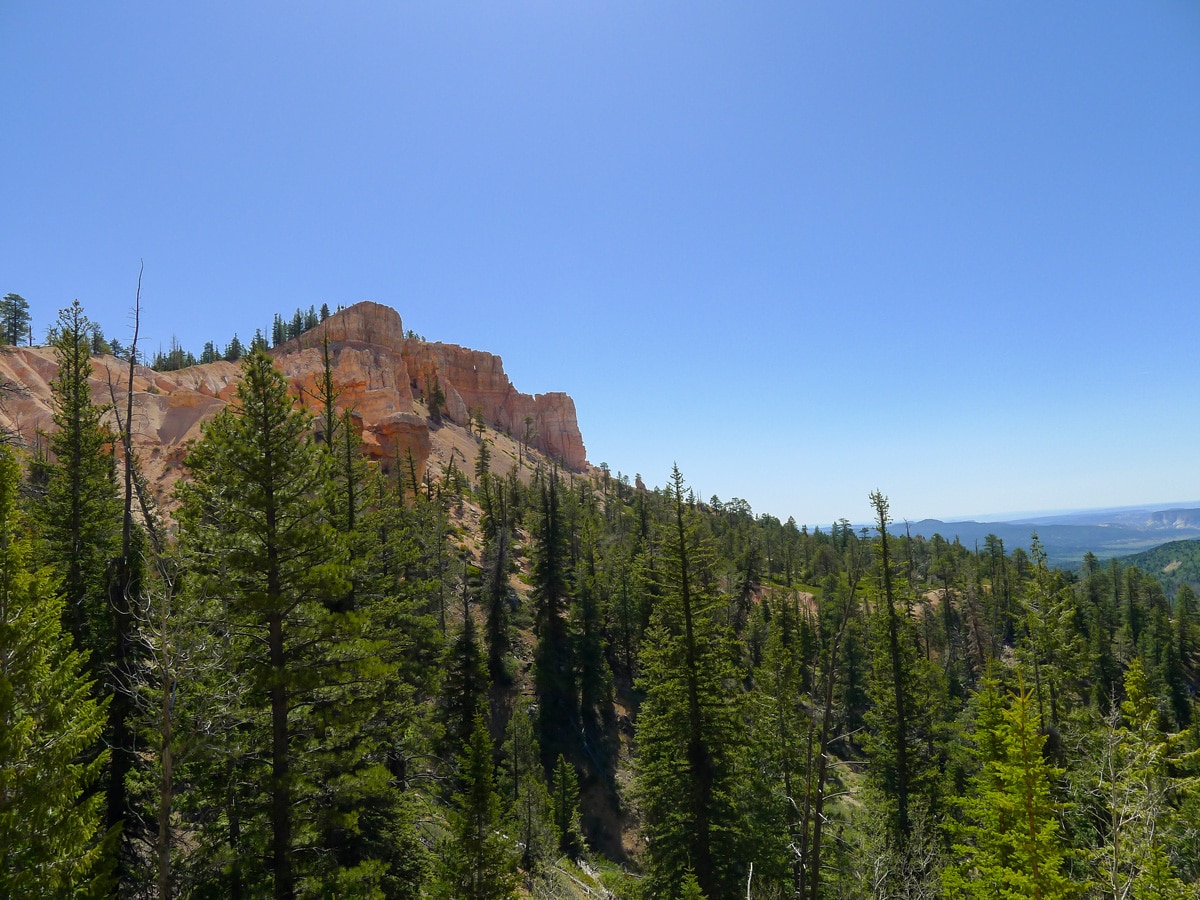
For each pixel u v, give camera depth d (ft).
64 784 38.65
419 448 247.29
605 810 126.00
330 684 51.93
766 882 67.46
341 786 52.16
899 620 88.02
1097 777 55.47
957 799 64.44
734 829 69.56
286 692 49.65
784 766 88.84
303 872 49.01
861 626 167.43
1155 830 46.14
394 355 489.67
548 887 74.23
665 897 68.13
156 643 39.32
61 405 86.58
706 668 73.67
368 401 274.77
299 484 53.52
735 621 201.77
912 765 84.99
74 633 65.26
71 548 79.51
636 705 163.73
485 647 144.97
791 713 94.17
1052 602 92.58
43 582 42.55
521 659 155.53
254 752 48.67
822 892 64.95
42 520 80.23
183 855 48.88
